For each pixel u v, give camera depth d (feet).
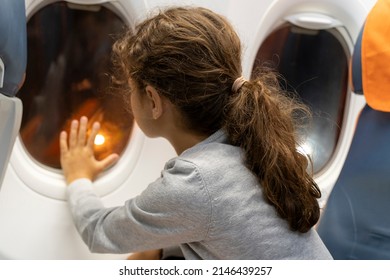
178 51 2.45
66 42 3.62
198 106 2.55
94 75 3.73
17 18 2.26
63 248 3.68
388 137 3.14
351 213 3.45
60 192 3.65
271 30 3.94
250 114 2.50
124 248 2.72
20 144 3.59
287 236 2.57
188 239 2.54
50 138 3.75
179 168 2.50
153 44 2.50
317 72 4.32
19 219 3.56
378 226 3.28
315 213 2.65
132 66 2.63
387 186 3.15
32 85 3.65
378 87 3.02
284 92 3.81
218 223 2.45
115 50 3.11
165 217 2.46
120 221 2.69
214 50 2.50
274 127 2.56
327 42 4.22
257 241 2.50
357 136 3.43
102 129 3.83
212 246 2.56
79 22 3.57
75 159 3.64
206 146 2.58
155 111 2.64
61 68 3.68
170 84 2.51
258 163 2.53
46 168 3.71
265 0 3.64
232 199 2.46
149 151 3.78
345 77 4.35
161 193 2.46
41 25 3.51
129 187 3.81
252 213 2.50
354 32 4.01
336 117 4.47
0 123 2.42
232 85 2.59
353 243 3.47
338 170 4.46
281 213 2.56
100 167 3.70
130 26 3.51
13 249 3.57
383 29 2.99
